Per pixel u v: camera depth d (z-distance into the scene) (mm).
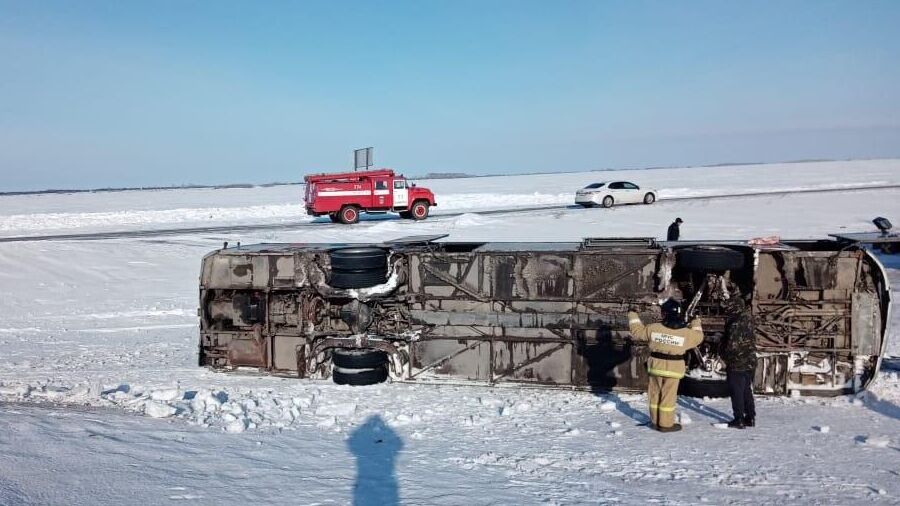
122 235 28859
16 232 33250
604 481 5297
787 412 7613
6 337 13492
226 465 5441
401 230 28344
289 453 5930
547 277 8906
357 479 5211
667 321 6910
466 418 7367
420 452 6062
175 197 91000
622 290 8688
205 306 10016
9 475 4754
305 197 34500
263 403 7902
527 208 39750
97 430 6277
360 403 8078
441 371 9242
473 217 31000
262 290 9727
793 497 4980
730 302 7246
